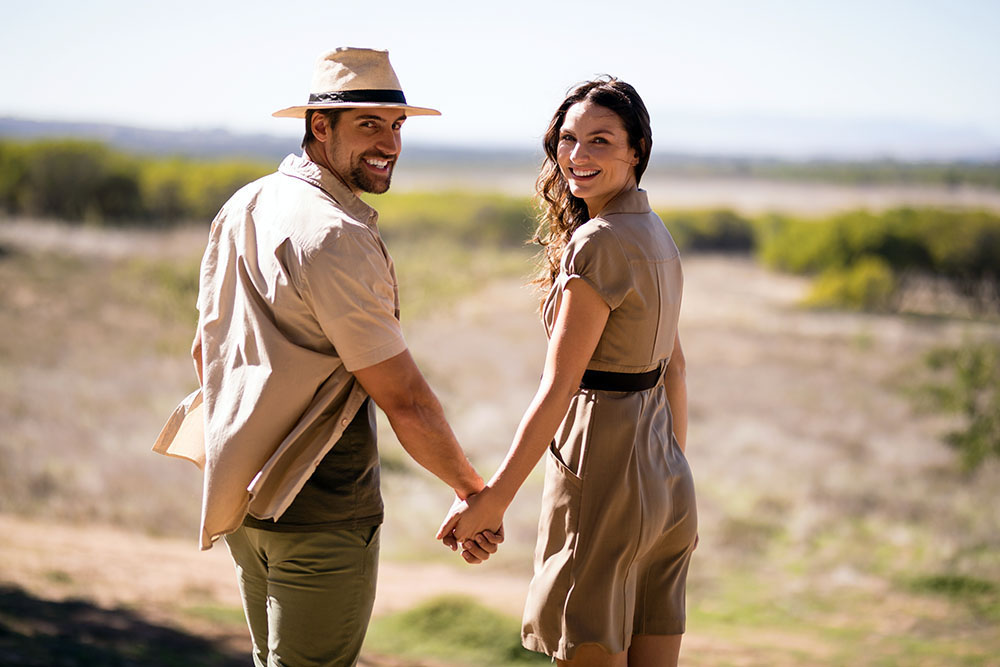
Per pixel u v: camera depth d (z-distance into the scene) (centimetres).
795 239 4381
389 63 227
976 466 1129
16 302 2041
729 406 1558
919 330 2797
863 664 573
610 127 216
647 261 213
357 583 226
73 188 4306
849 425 1419
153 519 779
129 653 442
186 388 1377
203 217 4388
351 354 210
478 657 527
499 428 1283
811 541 862
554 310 221
